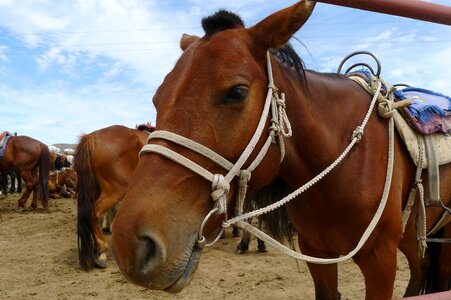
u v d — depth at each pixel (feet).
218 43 4.75
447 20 4.24
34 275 14.79
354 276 14.28
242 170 4.71
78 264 16.29
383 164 6.22
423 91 8.43
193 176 4.38
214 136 4.47
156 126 4.67
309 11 4.70
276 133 5.00
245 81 4.60
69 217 28.73
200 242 4.36
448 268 9.12
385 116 6.52
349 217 6.01
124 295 12.65
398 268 15.34
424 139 6.91
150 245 4.09
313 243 6.67
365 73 7.32
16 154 31.65
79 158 16.15
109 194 16.57
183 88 4.56
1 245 19.56
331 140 5.98
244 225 4.78
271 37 4.89
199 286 13.23
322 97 6.24
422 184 6.94
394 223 6.10
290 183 6.18
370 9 4.07
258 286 13.21
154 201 4.15
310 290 12.82
